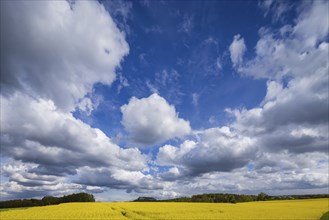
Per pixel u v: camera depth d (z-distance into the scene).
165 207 53.56
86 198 110.50
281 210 47.94
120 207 53.41
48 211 43.34
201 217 35.56
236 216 36.94
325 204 65.25
